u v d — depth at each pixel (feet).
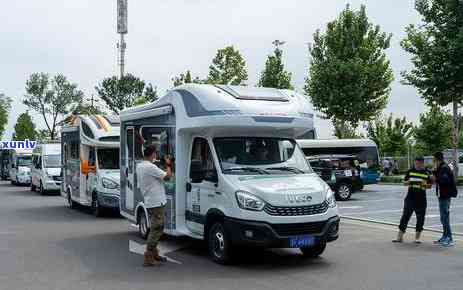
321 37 126.93
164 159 36.88
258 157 33.01
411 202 39.04
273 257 33.55
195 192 33.91
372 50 123.85
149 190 31.07
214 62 137.69
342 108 123.34
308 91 128.26
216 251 31.83
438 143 149.59
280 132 34.40
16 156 124.98
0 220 54.29
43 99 302.25
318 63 125.39
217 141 32.81
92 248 37.47
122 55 213.66
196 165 32.65
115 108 224.94
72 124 64.80
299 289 25.62
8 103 278.87
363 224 50.49
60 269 30.58
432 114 149.79
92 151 57.82
